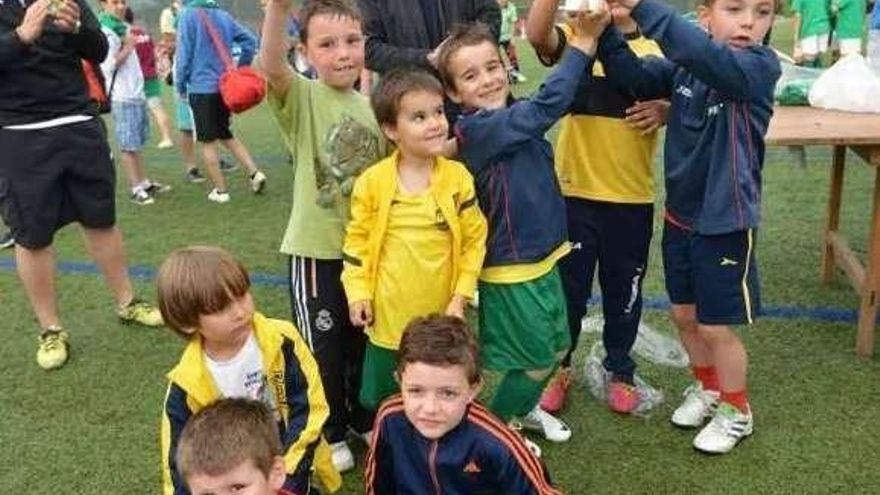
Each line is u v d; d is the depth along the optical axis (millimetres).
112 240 3975
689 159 2730
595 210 2977
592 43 2559
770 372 3373
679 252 2877
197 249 2201
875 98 3607
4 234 5664
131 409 3355
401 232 2537
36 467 2990
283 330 2338
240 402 2039
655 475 2773
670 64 2812
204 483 1913
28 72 3484
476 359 2123
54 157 3609
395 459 2271
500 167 2580
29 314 4363
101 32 3721
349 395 2967
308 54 2713
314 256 2748
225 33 6121
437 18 3342
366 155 2754
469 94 2623
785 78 4121
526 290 2600
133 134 6352
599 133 2908
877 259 3348
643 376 3436
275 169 7570
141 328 4109
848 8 9344
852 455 2814
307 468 2262
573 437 3012
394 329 2588
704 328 2814
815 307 3947
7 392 3533
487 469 2176
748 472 2762
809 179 6031
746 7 2496
